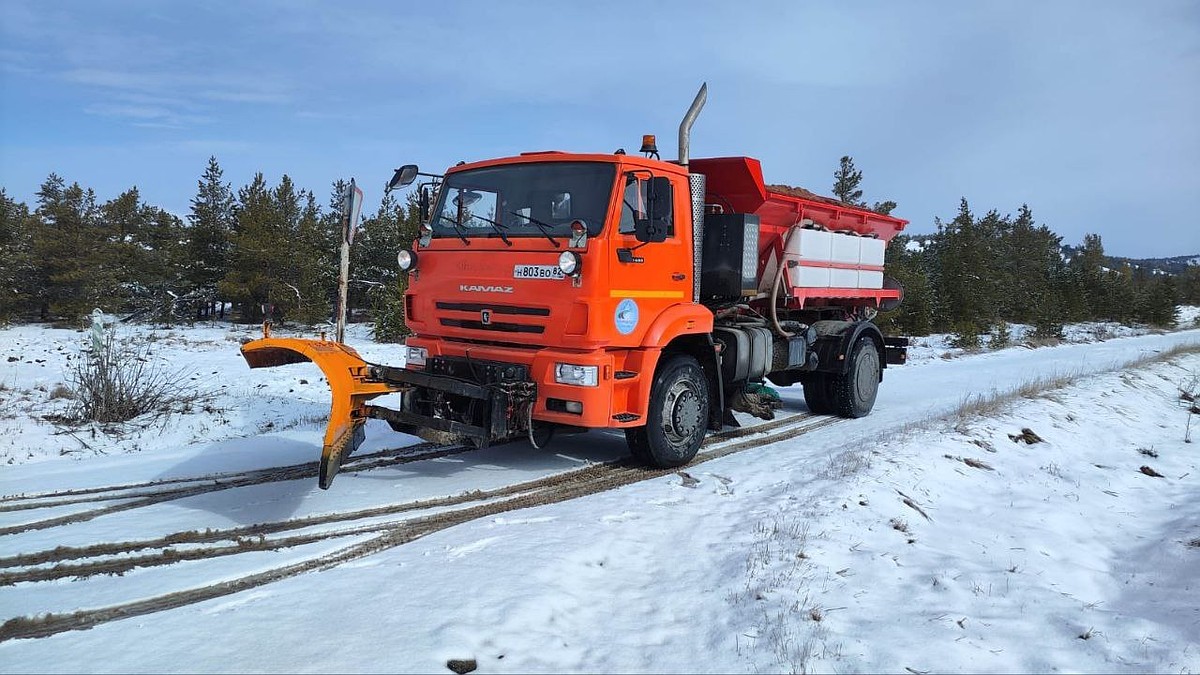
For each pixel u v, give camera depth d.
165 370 14.63
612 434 9.27
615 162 6.66
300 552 5.00
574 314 6.48
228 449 8.19
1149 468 8.95
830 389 10.90
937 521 6.17
